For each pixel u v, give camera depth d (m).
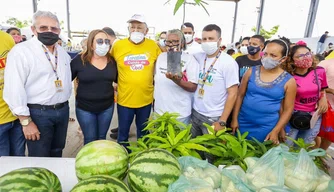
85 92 2.28
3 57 1.82
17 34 3.97
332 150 3.41
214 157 1.29
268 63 1.84
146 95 2.52
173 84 2.25
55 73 1.88
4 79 1.74
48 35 1.76
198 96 2.30
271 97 1.92
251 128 2.08
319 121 2.50
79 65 2.24
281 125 1.94
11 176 0.77
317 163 1.28
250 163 1.05
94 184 0.74
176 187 0.79
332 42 5.49
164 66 2.28
